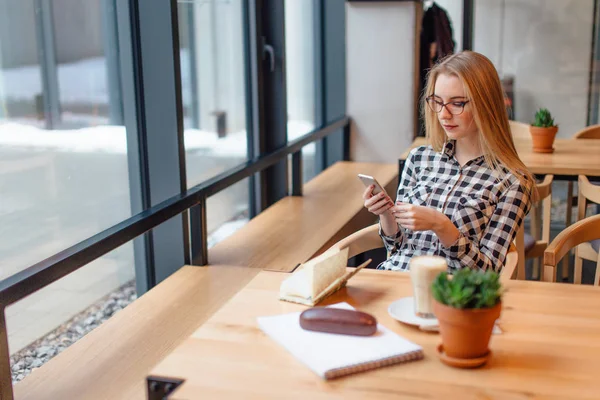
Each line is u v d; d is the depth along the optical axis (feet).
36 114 8.82
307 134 15.71
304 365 4.58
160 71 10.67
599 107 17.25
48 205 9.11
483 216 7.13
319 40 18.58
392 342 4.79
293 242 12.12
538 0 17.06
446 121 7.07
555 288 5.87
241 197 14.90
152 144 10.91
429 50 17.87
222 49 13.48
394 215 6.77
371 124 18.17
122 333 8.69
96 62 9.90
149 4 10.52
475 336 4.46
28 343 9.16
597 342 4.87
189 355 4.75
